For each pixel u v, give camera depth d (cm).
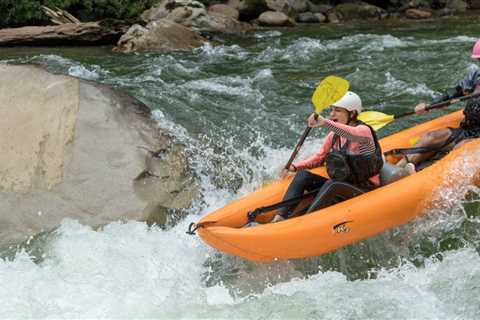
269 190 1371
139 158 1528
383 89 2380
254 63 2847
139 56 2955
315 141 1897
